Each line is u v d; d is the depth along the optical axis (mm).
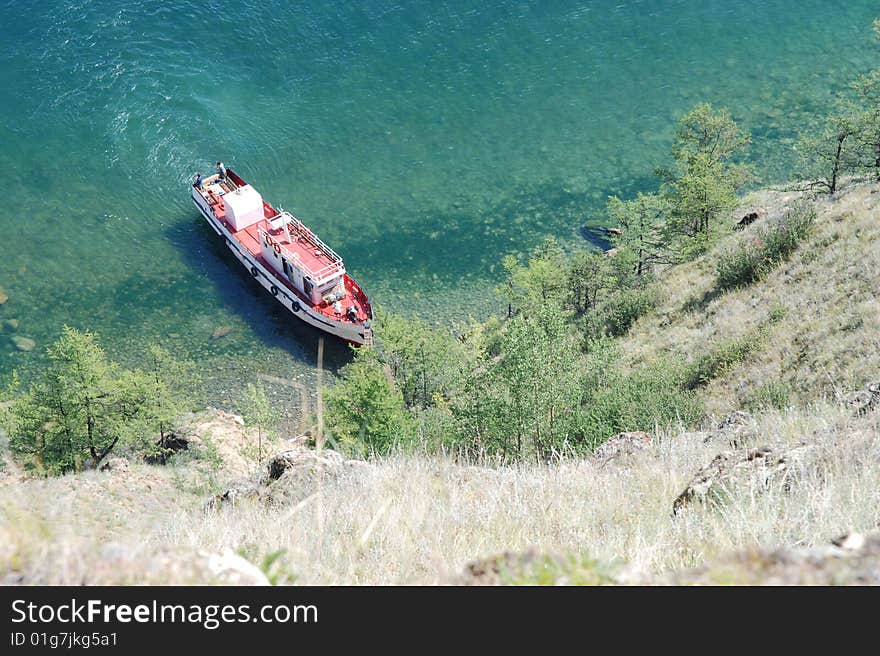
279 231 70562
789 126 81500
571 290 63438
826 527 8523
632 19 93000
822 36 90438
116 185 77812
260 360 65875
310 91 85688
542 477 14602
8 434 45562
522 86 86688
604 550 8406
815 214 48688
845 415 17016
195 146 80750
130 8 88250
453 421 31625
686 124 66250
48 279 71000
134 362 65875
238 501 17922
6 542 5027
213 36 87750
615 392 34500
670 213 64375
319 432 6570
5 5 87250
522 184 78250
